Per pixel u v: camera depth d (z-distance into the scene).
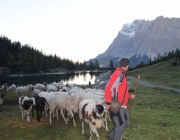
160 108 13.34
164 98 17.94
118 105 5.23
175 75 43.97
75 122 10.50
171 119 10.18
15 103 17.69
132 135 7.96
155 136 7.81
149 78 46.97
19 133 8.76
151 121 9.85
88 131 8.80
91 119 6.95
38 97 11.27
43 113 12.67
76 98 10.03
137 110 12.69
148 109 12.99
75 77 107.50
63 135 8.39
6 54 160.00
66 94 10.34
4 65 149.62
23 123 10.39
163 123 9.38
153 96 19.38
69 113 10.62
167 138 7.59
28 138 8.16
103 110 6.56
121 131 5.37
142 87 28.50
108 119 10.58
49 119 11.32
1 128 9.39
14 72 151.00
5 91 30.47
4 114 12.41
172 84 31.20
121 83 5.32
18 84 62.03
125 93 5.39
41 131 9.08
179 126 8.96
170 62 67.25
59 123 10.38
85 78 97.69
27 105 10.54
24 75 130.62
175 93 22.56
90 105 7.40
